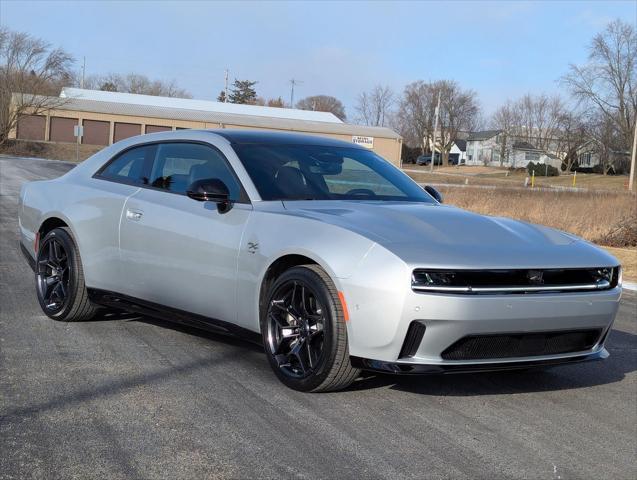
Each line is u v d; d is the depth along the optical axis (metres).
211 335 5.05
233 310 4.14
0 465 2.84
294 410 3.59
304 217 3.89
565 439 3.44
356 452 3.11
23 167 33.44
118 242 4.84
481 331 3.44
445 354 3.49
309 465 2.95
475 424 3.55
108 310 5.74
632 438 3.51
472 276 3.46
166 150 4.94
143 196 4.81
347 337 3.56
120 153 5.30
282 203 4.16
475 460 3.10
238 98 126.75
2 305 5.80
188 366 4.28
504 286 3.50
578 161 89.88
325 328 3.61
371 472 2.91
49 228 5.56
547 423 3.65
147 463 2.91
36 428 3.24
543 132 98.75
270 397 3.77
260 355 4.57
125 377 4.03
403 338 3.41
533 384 4.34
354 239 3.60
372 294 3.44
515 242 3.79
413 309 3.36
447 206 4.58
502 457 3.16
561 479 2.97
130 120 61.16
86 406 3.55
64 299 5.21
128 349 4.62
